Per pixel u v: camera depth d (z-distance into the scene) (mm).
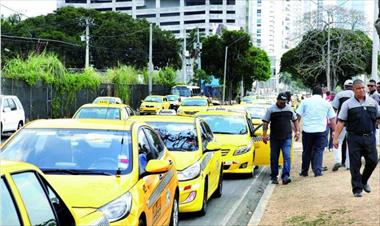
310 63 57188
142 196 6230
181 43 93375
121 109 18500
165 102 45219
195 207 9562
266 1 127000
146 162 7012
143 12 149125
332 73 55500
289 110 13359
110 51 79000
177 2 150125
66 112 37781
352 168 10383
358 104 10211
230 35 75812
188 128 10680
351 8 53938
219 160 11859
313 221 9117
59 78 36406
